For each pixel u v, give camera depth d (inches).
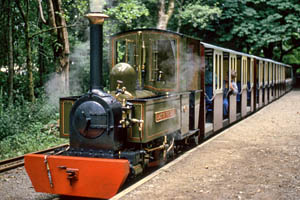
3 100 498.3
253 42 1048.2
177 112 279.1
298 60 1813.5
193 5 774.5
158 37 281.1
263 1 1052.5
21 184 251.8
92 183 207.5
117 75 240.4
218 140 378.9
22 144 375.2
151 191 212.8
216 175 246.8
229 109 458.0
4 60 589.0
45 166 214.5
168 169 262.5
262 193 208.7
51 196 229.6
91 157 214.5
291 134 410.6
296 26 1020.5
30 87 503.5
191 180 235.3
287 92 1192.8
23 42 618.8
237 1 1018.1
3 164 304.7
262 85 709.3
